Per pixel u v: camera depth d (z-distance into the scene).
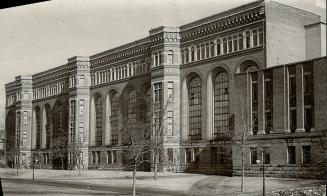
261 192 37.72
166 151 75.62
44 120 117.50
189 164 73.62
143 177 62.38
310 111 51.81
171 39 77.75
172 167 75.31
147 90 85.44
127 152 81.00
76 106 101.25
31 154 119.81
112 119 95.25
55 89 112.94
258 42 63.72
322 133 49.16
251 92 59.62
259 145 56.28
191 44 75.50
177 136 76.19
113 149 91.88
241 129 59.22
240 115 60.22
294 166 51.59
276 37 63.34
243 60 65.31
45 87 117.56
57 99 111.62
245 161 57.47
